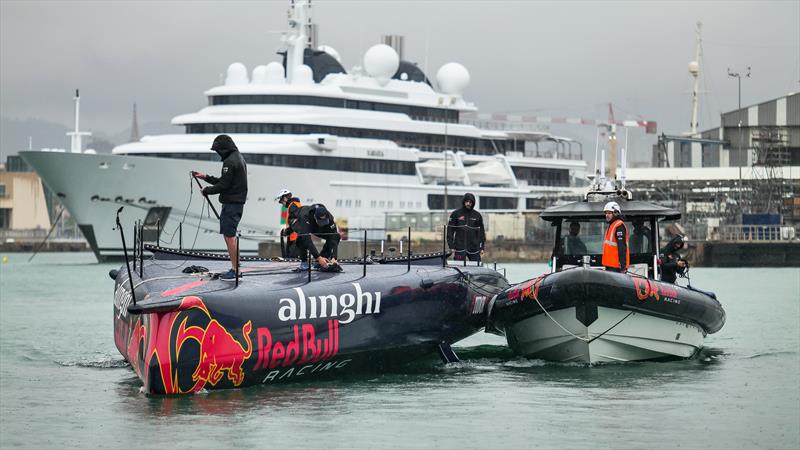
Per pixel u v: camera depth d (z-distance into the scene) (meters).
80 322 32.88
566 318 20.53
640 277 20.75
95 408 17.45
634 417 16.62
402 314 19.64
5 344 26.84
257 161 70.44
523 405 17.44
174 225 67.56
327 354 18.31
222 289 17.27
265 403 17.27
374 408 17.08
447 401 17.77
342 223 73.88
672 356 22.16
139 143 72.00
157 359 16.58
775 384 19.64
